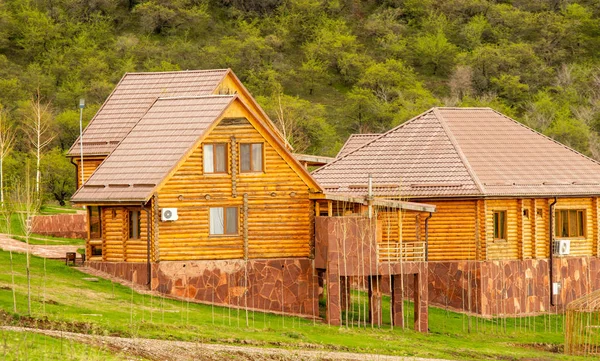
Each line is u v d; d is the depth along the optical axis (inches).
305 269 3683.6
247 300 3646.7
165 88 4379.9
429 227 4111.7
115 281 3602.4
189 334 2910.9
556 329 3991.1
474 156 4234.7
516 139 4389.8
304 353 2829.7
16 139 7391.7
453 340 3565.5
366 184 4141.2
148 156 3656.5
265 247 3678.6
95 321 2864.2
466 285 4077.3
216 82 4333.2
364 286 3971.5
